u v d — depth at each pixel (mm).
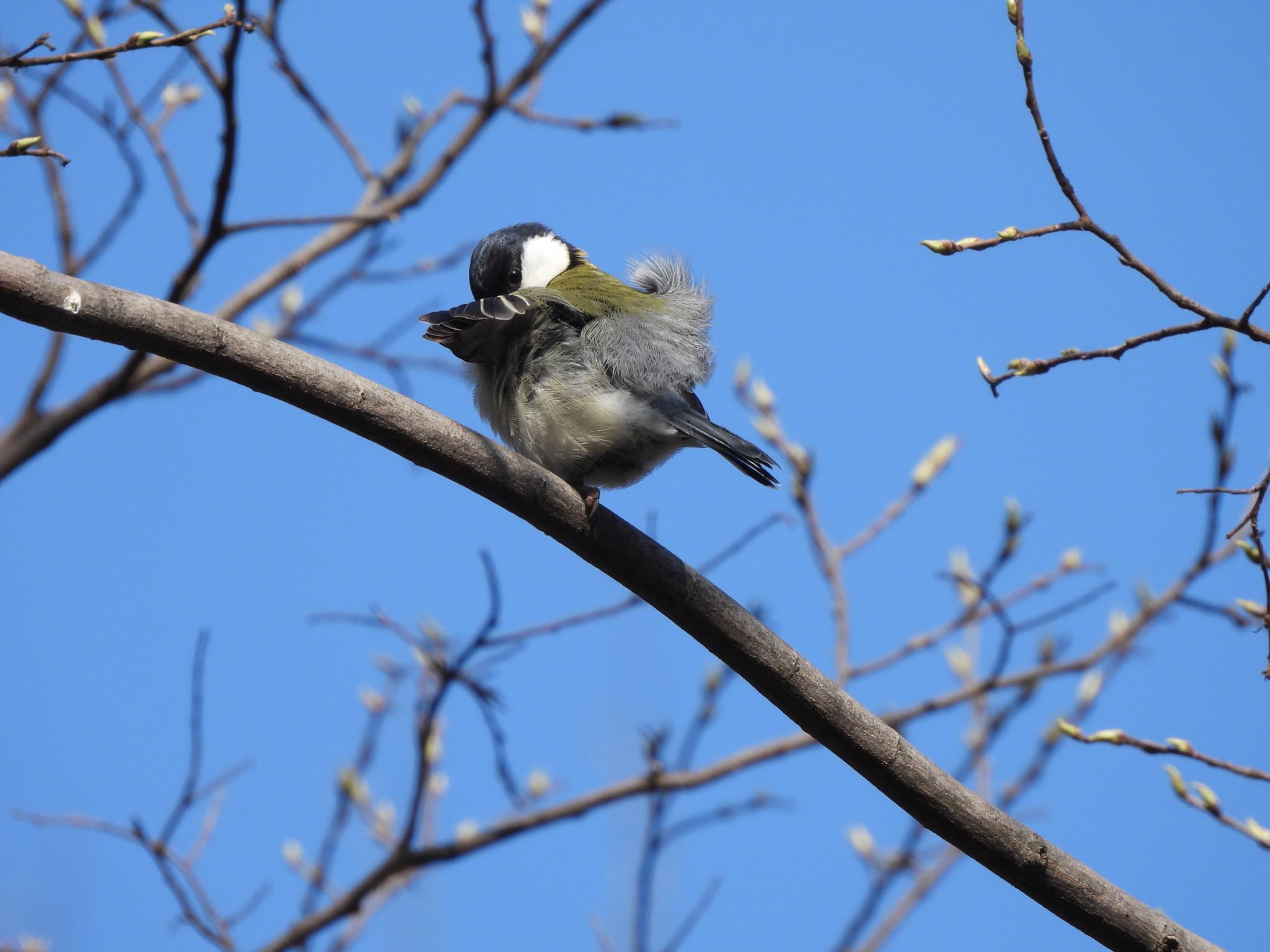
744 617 7184
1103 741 7566
